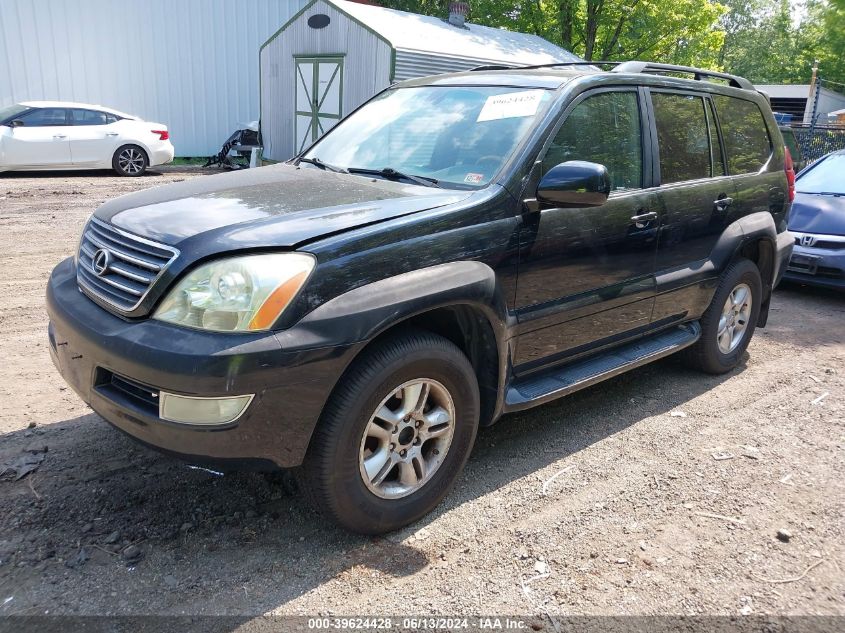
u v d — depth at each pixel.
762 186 5.00
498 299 3.14
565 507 3.26
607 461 3.71
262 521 3.03
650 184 4.07
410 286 2.79
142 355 2.49
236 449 2.51
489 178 3.32
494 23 20.89
